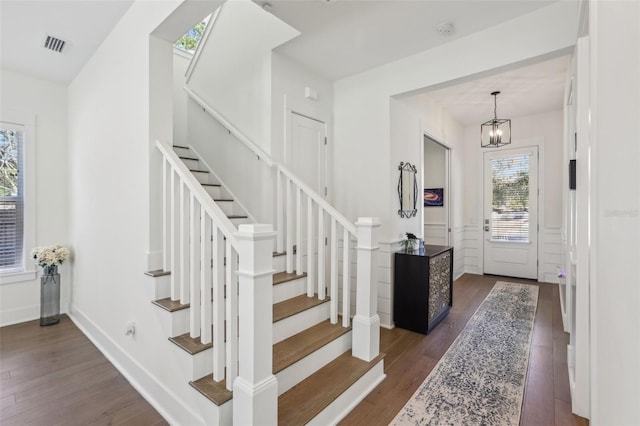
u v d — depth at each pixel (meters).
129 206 2.36
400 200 3.48
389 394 2.10
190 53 4.72
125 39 2.46
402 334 3.09
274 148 2.97
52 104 3.71
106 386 2.21
